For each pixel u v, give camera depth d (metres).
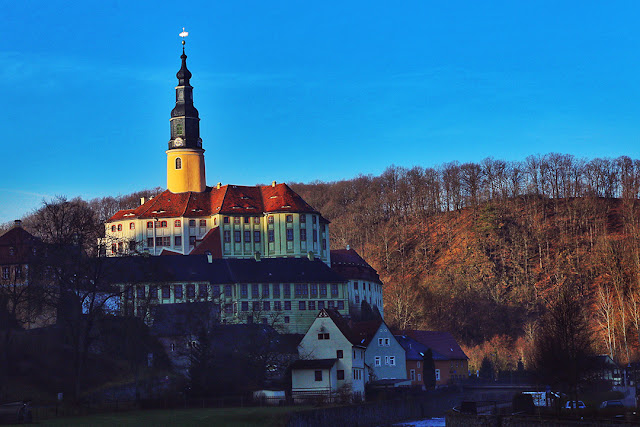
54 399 118.50
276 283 199.12
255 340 140.25
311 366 147.38
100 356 133.12
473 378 195.25
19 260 136.12
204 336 135.25
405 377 171.75
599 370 130.38
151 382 132.12
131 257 129.75
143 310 133.12
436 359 183.50
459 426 99.94
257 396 130.62
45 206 121.44
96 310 120.19
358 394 140.38
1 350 125.25
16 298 131.25
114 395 124.94
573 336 122.12
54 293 120.44
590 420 82.75
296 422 106.50
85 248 121.06
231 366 135.38
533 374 133.75
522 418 88.00
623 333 197.00
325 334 152.38
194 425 100.81
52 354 129.88
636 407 92.31
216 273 199.12
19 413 98.88
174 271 197.88
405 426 121.94
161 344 142.12
